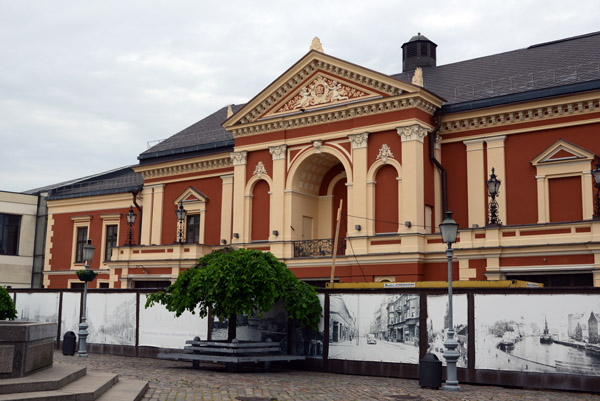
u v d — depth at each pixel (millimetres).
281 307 20531
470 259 25344
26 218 46250
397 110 27469
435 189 28047
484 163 27656
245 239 31109
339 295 19562
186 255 33625
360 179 28125
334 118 29203
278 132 30812
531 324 16328
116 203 41125
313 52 29641
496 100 27141
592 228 23078
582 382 15516
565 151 25828
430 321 17812
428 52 36750
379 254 26906
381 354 18547
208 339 22031
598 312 15555
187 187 36562
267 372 19250
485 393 15188
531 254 24141
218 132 37406
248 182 31531
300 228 30781
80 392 11391
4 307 24531
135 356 23609
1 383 11094
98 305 24844
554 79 27516
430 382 15750
